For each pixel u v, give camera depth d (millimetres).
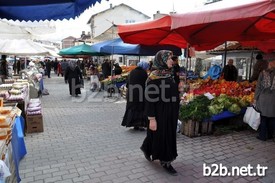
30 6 3570
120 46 9859
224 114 6027
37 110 6266
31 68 15836
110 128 6512
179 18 4172
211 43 6473
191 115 5660
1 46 7984
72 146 5141
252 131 6238
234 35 6086
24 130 5879
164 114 3758
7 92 6004
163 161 3859
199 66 17359
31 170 4031
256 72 8305
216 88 7469
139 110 6141
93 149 4973
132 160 4426
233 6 3475
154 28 5633
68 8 3568
